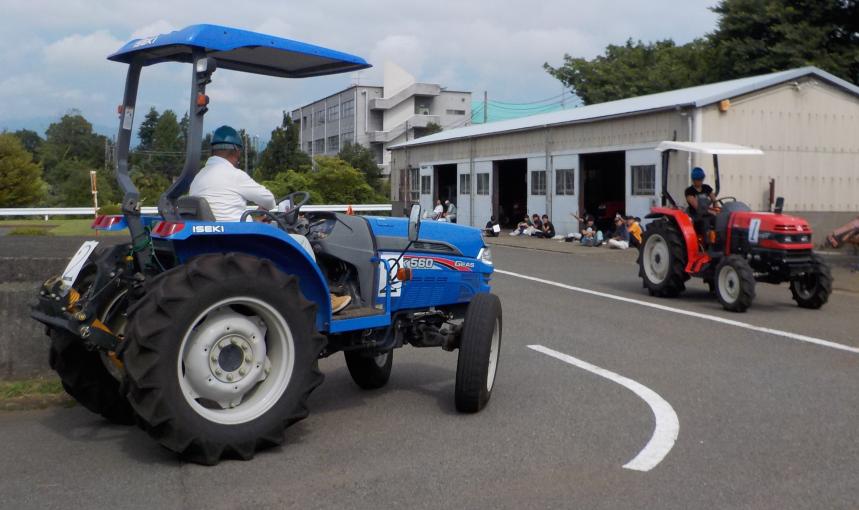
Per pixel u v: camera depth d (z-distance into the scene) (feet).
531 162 90.02
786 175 67.87
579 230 82.28
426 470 15.80
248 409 16.22
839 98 69.36
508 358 26.86
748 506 14.12
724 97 64.69
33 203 123.44
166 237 15.61
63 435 18.15
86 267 17.76
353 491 14.65
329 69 20.84
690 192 41.63
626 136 74.28
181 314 15.15
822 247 67.97
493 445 17.46
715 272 38.40
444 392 22.45
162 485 14.88
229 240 16.98
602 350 28.22
